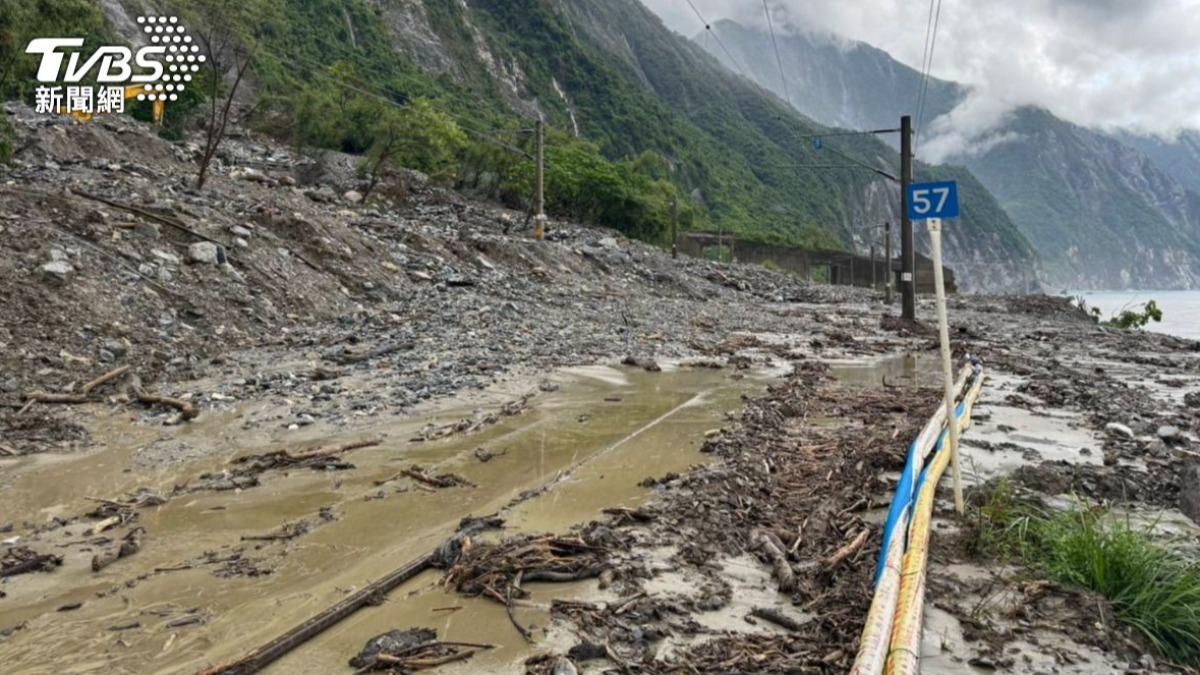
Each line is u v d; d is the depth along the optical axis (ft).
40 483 20.84
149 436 25.35
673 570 15.47
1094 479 22.04
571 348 46.06
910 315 75.77
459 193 139.44
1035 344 67.67
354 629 13.04
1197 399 37.58
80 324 33.73
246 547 16.78
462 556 15.69
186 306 39.83
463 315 52.21
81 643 12.57
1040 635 13.00
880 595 12.93
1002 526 17.84
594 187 163.73
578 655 12.12
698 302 92.84
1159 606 13.61
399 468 22.75
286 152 122.01
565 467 23.15
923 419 30.25
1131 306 135.23
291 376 33.81
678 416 30.50
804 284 150.71
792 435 27.89
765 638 12.82
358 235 66.28
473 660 12.01
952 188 18.33
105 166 65.62
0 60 74.64
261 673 11.63
